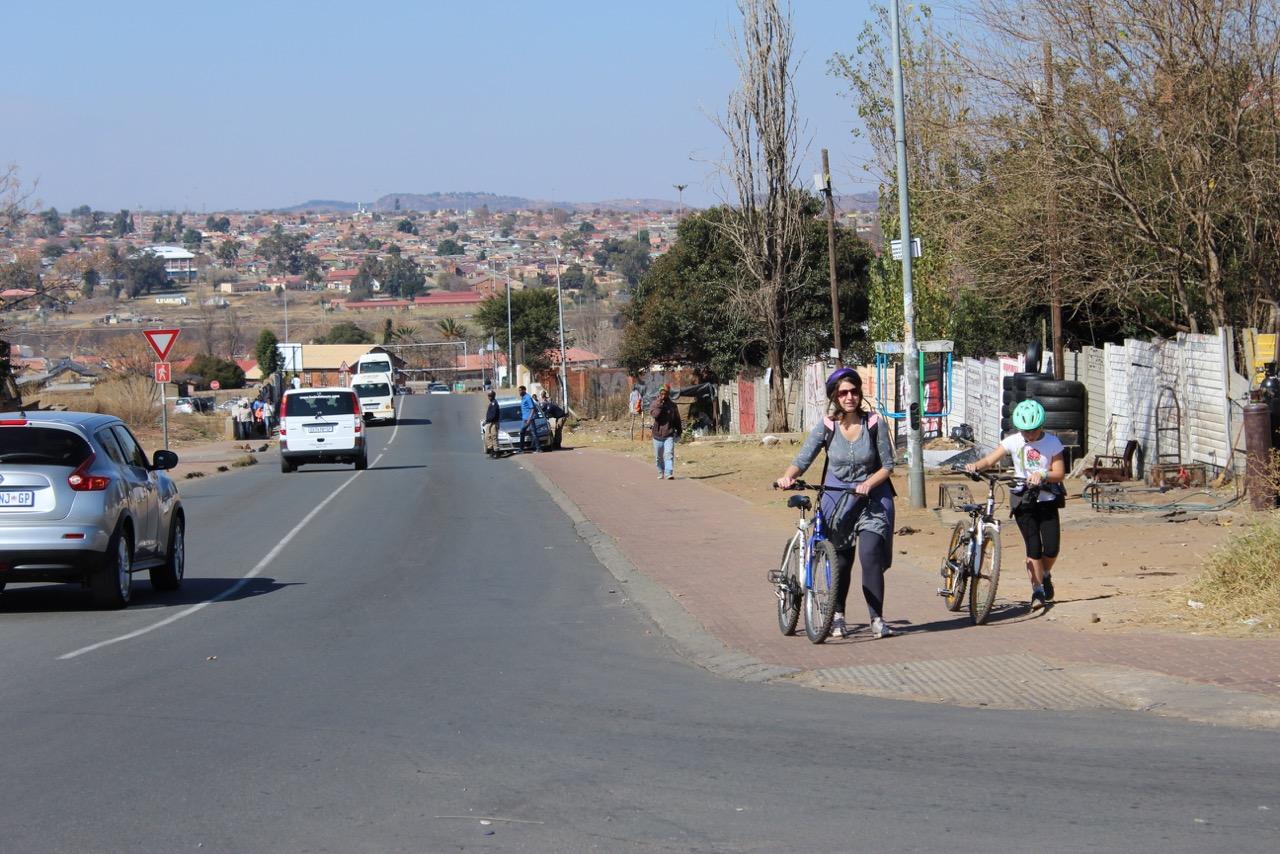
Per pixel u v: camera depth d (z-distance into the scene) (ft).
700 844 20.83
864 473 39.68
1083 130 83.20
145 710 31.65
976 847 20.39
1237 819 21.45
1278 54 78.33
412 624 45.85
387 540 73.77
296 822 22.22
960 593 42.70
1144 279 85.66
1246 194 79.77
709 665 37.24
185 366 449.89
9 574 47.88
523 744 27.73
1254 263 82.12
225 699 33.01
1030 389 88.38
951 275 107.45
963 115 90.53
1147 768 24.73
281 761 26.43
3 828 22.02
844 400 39.50
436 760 26.40
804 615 42.24
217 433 230.89
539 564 62.13
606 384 287.07
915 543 62.13
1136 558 53.88
